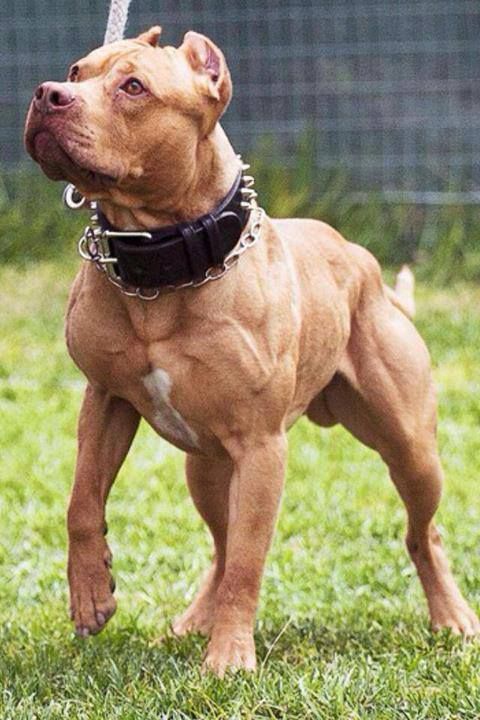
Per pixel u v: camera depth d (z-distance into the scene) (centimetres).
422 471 731
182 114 590
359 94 1792
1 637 717
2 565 883
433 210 1766
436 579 754
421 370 733
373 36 1784
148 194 597
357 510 981
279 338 626
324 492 1017
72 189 626
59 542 920
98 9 1848
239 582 627
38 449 1116
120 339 619
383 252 1756
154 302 611
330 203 1772
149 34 605
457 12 1759
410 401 726
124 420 661
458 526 944
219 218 609
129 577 852
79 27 1853
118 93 579
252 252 629
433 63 1772
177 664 641
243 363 614
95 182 585
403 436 724
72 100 568
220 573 755
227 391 617
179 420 636
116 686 612
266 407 626
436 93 1775
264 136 1808
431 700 589
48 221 1817
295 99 1806
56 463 1083
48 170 585
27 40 1864
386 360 726
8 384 1298
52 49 1862
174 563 879
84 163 571
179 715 569
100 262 610
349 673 609
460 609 748
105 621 650
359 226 1767
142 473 1062
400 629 743
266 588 821
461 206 1753
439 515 966
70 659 674
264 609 782
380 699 589
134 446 1137
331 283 705
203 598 755
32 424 1179
